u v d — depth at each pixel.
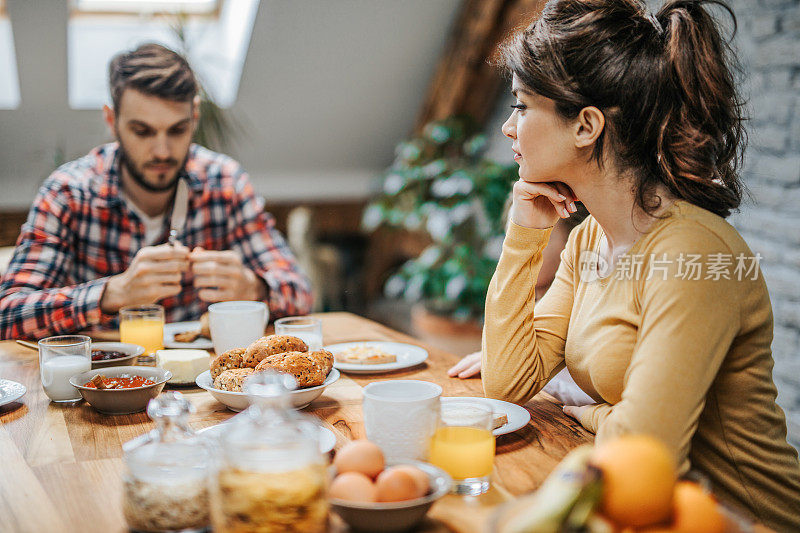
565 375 1.64
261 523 0.74
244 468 0.75
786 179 2.62
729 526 0.72
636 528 0.69
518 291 1.35
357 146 5.29
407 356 1.67
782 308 2.65
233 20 4.39
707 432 1.20
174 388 1.45
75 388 1.35
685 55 1.13
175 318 2.32
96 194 2.22
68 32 3.93
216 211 2.37
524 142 1.22
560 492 0.67
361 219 5.60
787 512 1.18
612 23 1.16
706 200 1.15
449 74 4.65
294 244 4.81
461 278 4.10
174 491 0.82
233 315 1.53
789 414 2.64
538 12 1.29
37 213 2.14
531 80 1.18
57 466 1.05
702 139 1.13
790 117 2.61
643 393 1.01
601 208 1.23
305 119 4.91
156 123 2.03
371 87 4.82
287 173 5.32
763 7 2.69
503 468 1.05
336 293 5.00
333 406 1.32
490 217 4.16
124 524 0.87
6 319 1.84
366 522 0.80
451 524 0.86
